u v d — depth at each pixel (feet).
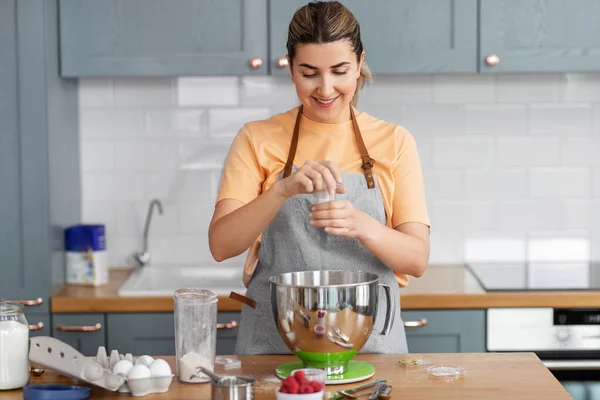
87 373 5.35
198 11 10.28
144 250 11.69
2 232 9.93
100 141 11.63
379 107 11.59
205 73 10.32
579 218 11.70
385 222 6.86
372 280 5.70
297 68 6.25
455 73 10.36
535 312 9.76
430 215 11.72
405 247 6.28
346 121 6.89
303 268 6.70
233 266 11.66
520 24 10.30
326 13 6.15
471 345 9.79
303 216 6.72
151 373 5.41
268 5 10.28
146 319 9.91
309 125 6.87
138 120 11.61
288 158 6.81
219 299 9.83
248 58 10.31
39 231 9.92
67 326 9.90
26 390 5.32
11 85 9.89
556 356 9.80
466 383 5.57
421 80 11.56
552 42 10.32
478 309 9.77
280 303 5.52
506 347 9.78
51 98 10.10
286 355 6.35
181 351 5.65
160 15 10.28
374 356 6.29
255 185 6.87
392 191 6.83
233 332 9.88
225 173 6.88
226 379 5.03
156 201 11.67
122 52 10.32
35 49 9.87
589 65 10.34
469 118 11.61
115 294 10.09
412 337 9.79
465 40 10.29
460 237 11.74
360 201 6.72
